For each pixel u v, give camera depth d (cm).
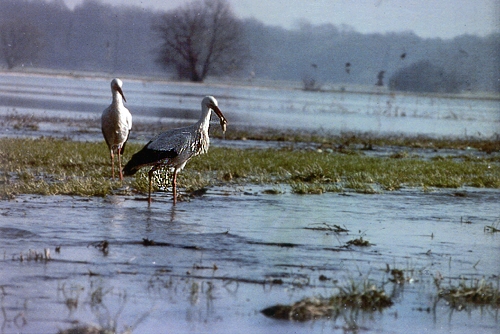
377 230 1227
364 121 4353
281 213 1333
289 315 798
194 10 7519
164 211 1298
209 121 1396
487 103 6625
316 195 1555
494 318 830
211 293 859
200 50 7556
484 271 1002
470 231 1259
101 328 738
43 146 2097
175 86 6794
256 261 996
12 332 730
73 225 1152
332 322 799
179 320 779
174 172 1372
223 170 1827
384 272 970
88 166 1795
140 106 4322
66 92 5116
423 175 1920
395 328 790
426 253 1087
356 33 8181
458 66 6831
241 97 5844
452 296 877
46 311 786
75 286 863
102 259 971
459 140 3359
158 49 7656
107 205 1323
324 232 1190
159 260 979
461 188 1781
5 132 2700
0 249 1000
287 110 4838
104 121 1669
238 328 762
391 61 7569
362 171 1925
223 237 1117
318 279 925
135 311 796
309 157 2208
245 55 8144
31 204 1294
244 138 2969
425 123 4453
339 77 8288
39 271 911
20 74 6969
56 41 7662
